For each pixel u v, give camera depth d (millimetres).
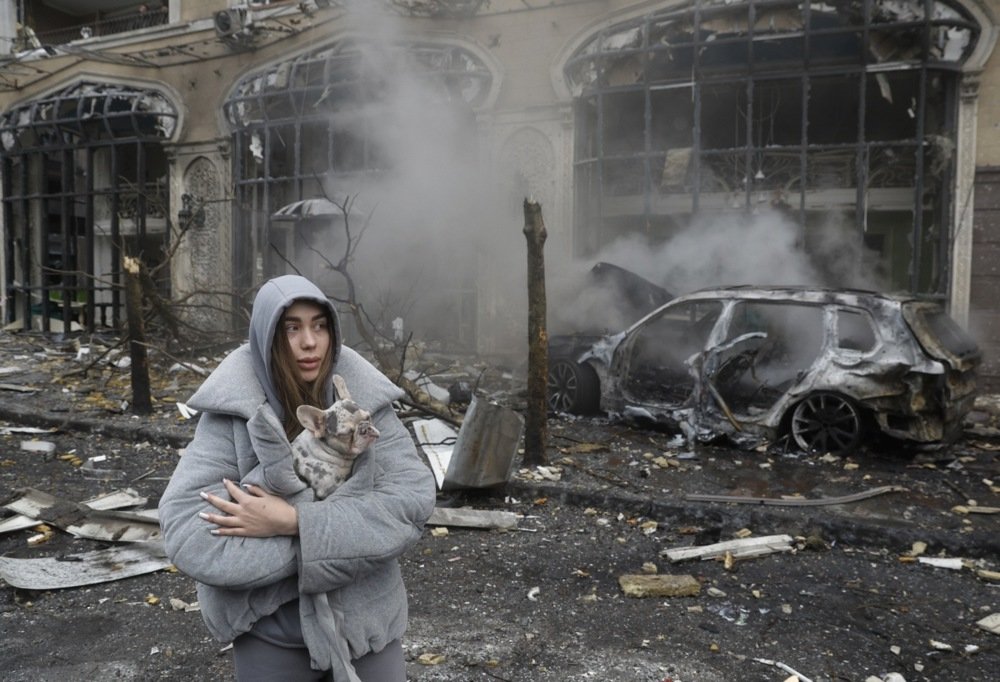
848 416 6410
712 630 3594
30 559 4406
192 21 15000
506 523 5062
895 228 10766
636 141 12781
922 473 6035
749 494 5504
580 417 8102
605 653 3359
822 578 4246
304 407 1662
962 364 6148
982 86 9414
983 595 4012
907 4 9406
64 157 16625
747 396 7184
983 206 9484
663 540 4879
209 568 1573
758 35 10016
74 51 15773
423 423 6723
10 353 13586
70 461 6789
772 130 11773
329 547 1605
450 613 3783
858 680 3133
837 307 6469
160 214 16234
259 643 1702
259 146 14289
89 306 16234
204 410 1686
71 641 3508
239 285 14508
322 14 13492
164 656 3357
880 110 11836
